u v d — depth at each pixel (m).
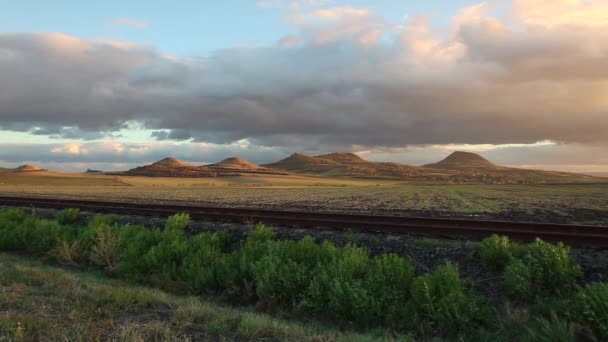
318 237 12.60
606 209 29.17
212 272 10.61
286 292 9.25
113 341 5.33
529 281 8.13
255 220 15.60
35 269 10.36
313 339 6.16
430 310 7.64
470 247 10.30
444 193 69.19
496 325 7.53
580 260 8.93
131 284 10.92
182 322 6.45
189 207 20.11
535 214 24.48
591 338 6.36
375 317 8.04
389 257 9.25
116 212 20.39
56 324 5.85
